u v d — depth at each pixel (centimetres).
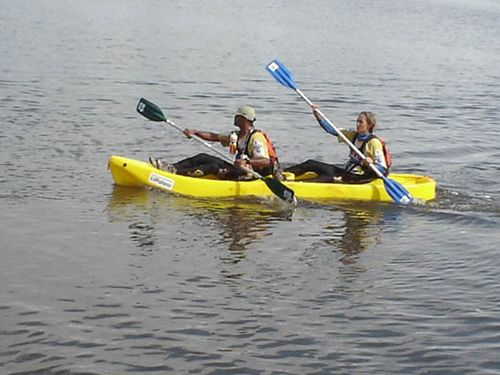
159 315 713
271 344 669
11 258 831
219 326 697
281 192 1072
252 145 1099
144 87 2075
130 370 618
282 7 4769
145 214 1004
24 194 1069
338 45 3322
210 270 827
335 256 892
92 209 1014
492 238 982
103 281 783
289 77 1188
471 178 1348
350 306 751
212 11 4328
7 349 639
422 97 2225
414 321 722
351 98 2136
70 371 612
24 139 1416
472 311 747
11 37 2838
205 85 2170
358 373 627
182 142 1518
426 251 923
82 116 1667
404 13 4878
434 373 631
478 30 4319
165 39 3114
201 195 1097
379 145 1144
